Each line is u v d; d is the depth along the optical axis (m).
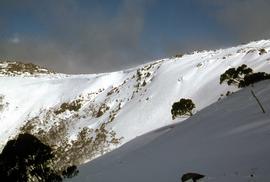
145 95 199.62
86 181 47.88
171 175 29.94
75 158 168.50
